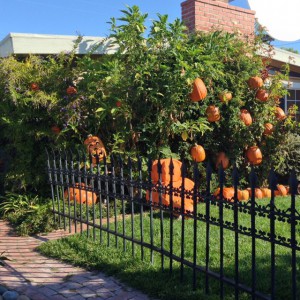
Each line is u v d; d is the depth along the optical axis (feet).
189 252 15.62
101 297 12.41
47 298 12.44
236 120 25.36
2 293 12.75
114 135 22.39
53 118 22.85
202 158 24.22
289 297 11.74
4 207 23.00
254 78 26.22
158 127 23.18
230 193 24.04
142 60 23.02
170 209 13.17
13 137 23.97
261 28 30.25
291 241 9.49
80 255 15.87
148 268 13.83
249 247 16.15
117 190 23.04
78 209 21.42
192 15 32.68
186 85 22.67
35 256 16.52
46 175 23.47
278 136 27.63
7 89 23.03
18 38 27.20
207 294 11.81
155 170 21.33
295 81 45.32
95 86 22.74
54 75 23.76
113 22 24.08
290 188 9.57
